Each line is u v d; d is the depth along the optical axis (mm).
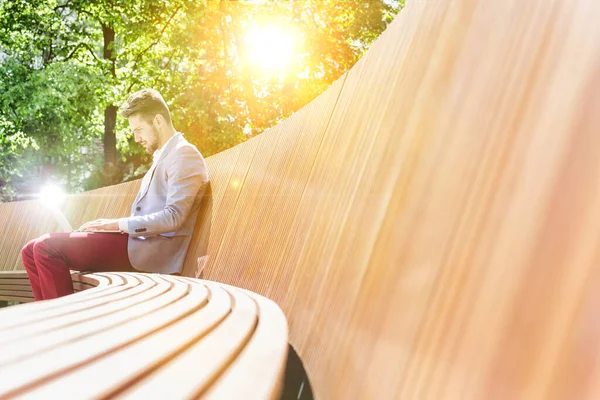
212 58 17750
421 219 1131
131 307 1449
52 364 762
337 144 2465
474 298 789
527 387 603
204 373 832
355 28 17359
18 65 20438
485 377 696
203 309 1542
